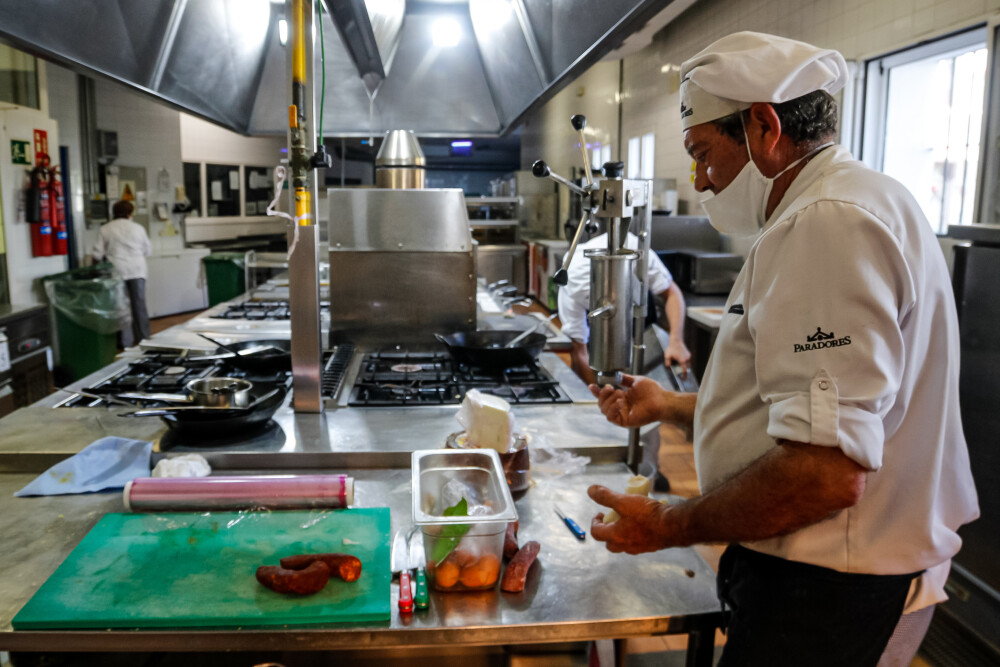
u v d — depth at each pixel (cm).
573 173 960
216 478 138
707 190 117
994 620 207
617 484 156
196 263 872
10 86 482
